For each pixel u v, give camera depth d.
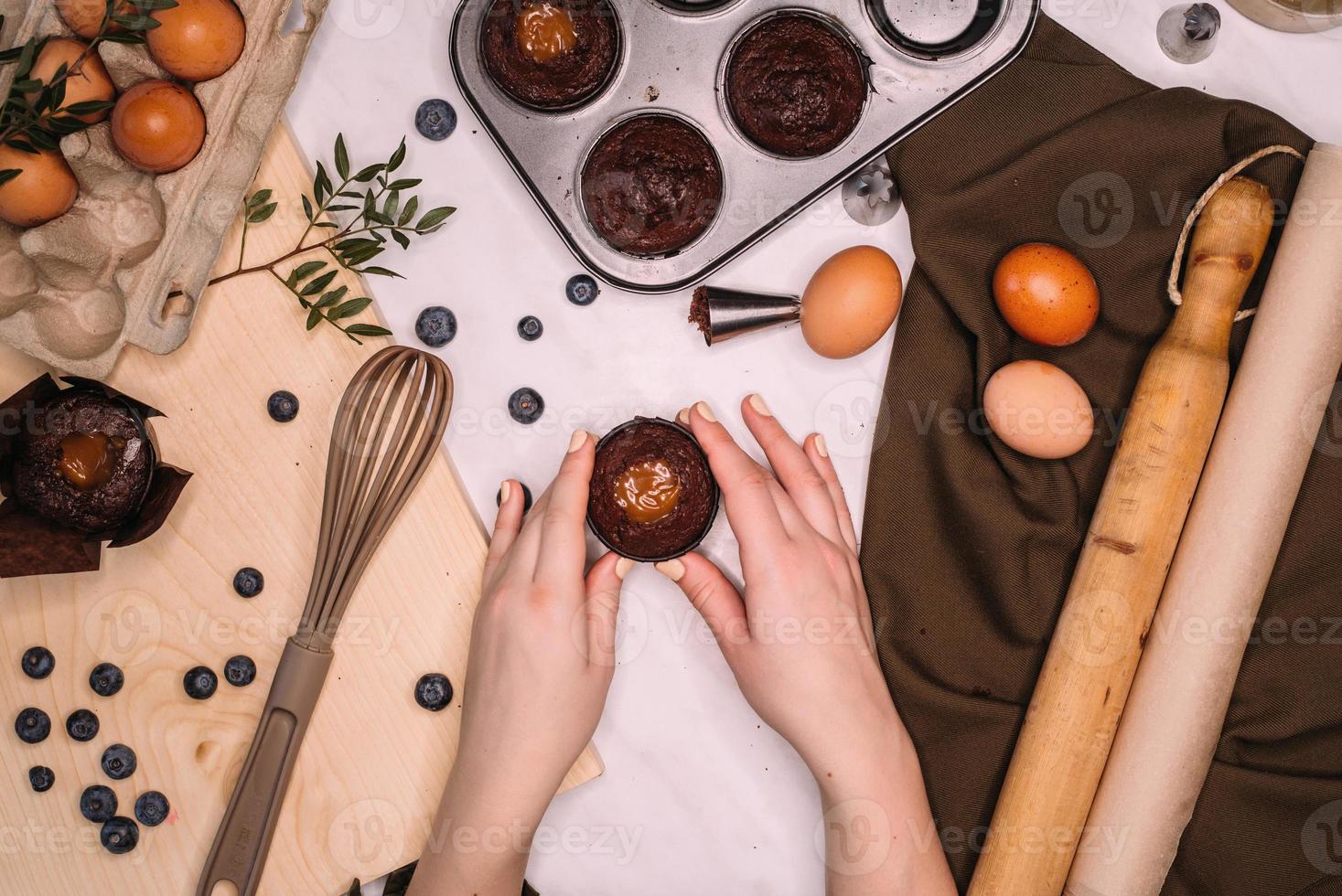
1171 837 0.76
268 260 0.77
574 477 0.75
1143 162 0.77
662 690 0.80
